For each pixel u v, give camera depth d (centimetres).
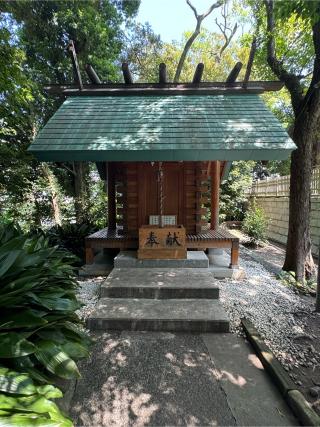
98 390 212
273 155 388
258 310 349
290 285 443
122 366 242
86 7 951
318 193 749
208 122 436
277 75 513
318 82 427
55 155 386
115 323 307
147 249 469
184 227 505
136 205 526
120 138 403
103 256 578
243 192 1246
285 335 290
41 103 964
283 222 956
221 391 212
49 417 132
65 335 216
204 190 645
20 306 194
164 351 266
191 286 373
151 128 424
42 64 996
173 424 182
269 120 439
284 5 324
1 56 478
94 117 451
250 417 187
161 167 480
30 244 294
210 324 303
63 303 224
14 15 884
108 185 592
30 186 751
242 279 479
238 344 279
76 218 1014
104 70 1039
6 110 600
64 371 173
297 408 188
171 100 503
